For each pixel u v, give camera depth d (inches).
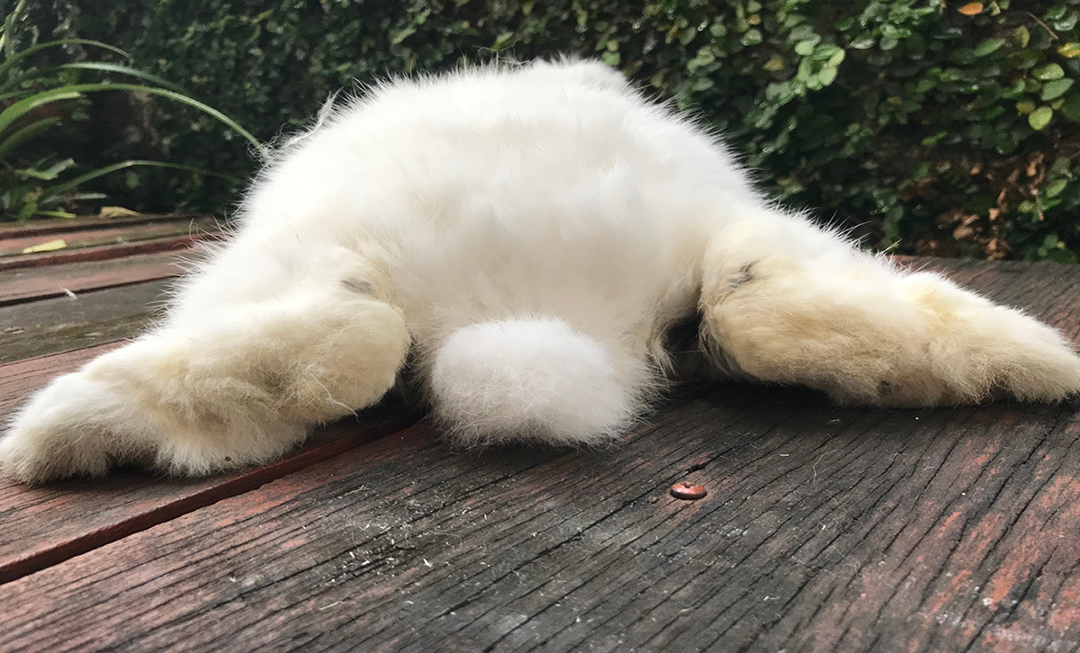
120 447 9.0
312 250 10.5
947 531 7.8
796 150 27.1
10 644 6.3
